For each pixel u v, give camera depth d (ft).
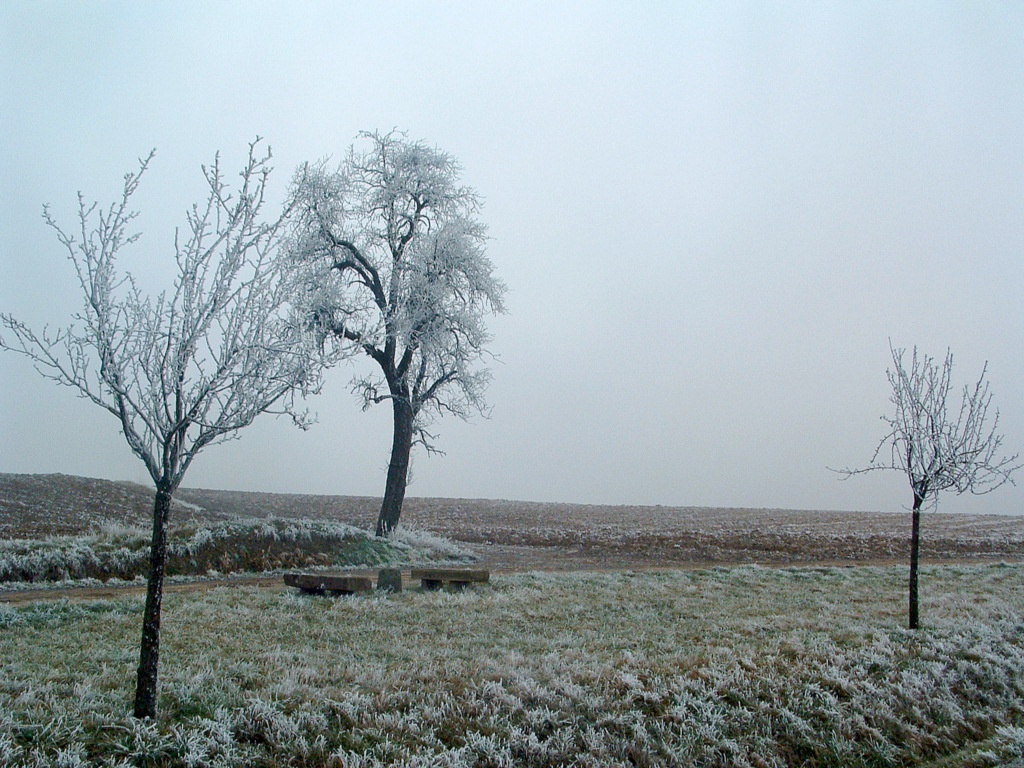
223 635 41.04
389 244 107.96
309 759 24.97
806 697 34.30
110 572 63.62
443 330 101.50
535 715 29.48
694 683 33.94
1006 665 42.14
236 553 73.51
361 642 41.45
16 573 59.52
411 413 102.37
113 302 26.40
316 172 95.35
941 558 108.37
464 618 49.14
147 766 23.25
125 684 30.07
